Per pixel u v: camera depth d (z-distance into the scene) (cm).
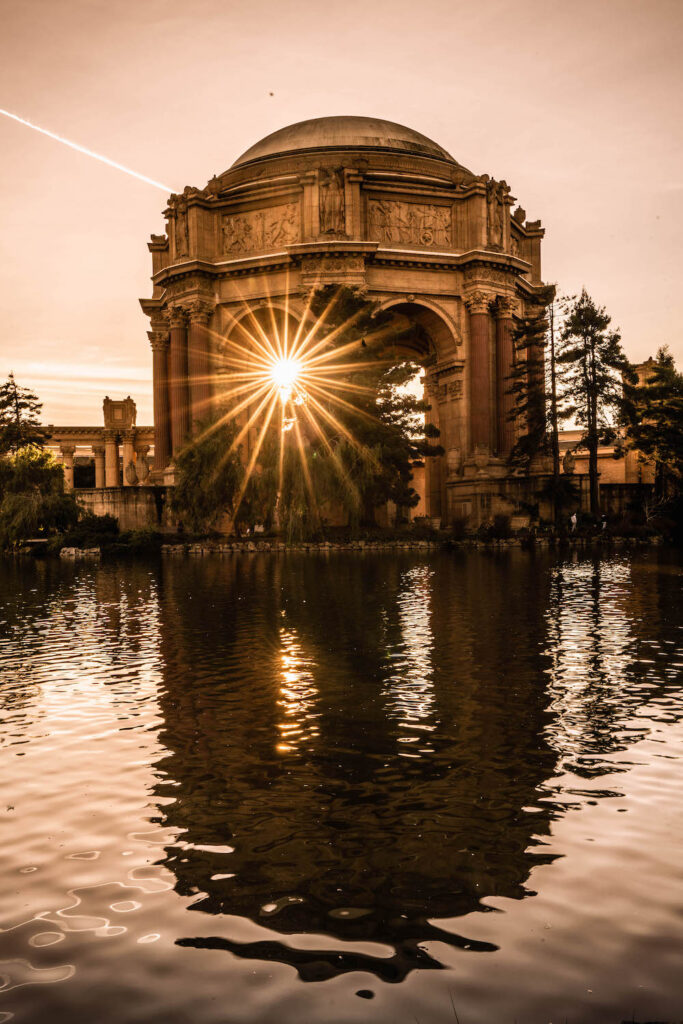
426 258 6981
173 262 7325
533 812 723
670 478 7100
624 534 5828
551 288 6381
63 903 562
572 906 545
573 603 2175
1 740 977
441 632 1714
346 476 4931
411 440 5603
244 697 1178
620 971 465
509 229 7381
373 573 3253
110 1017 432
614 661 1393
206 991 455
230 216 7244
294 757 900
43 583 3106
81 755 914
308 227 6788
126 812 739
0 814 736
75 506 5656
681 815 708
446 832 682
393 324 7125
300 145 7544
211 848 657
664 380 7506
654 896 557
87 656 1510
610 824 690
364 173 6800
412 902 558
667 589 2519
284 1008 438
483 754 898
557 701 1126
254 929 524
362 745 941
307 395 5472
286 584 2827
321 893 575
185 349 7325
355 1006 438
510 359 7269
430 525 6494
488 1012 430
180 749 934
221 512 5372
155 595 2556
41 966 482
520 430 7400
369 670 1348
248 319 7419
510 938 505
